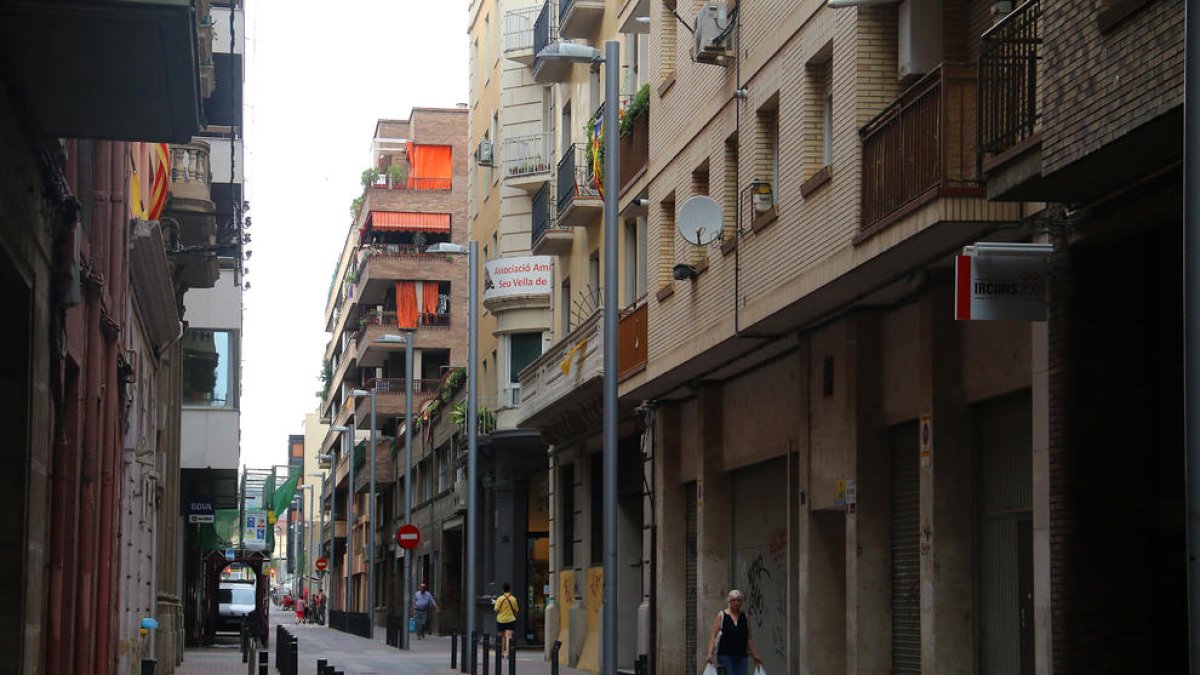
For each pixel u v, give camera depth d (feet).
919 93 55.52
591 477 124.16
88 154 62.54
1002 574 57.26
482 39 176.76
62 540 52.65
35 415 44.93
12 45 37.78
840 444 69.15
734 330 76.38
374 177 262.06
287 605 550.77
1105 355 46.16
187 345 144.46
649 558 101.71
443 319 249.75
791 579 77.51
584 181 118.42
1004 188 45.14
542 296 154.71
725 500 90.94
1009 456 56.95
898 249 56.59
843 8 63.26
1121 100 38.63
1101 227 45.11
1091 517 45.96
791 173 69.92
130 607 88.12
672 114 91.86
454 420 180.45
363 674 115.34
